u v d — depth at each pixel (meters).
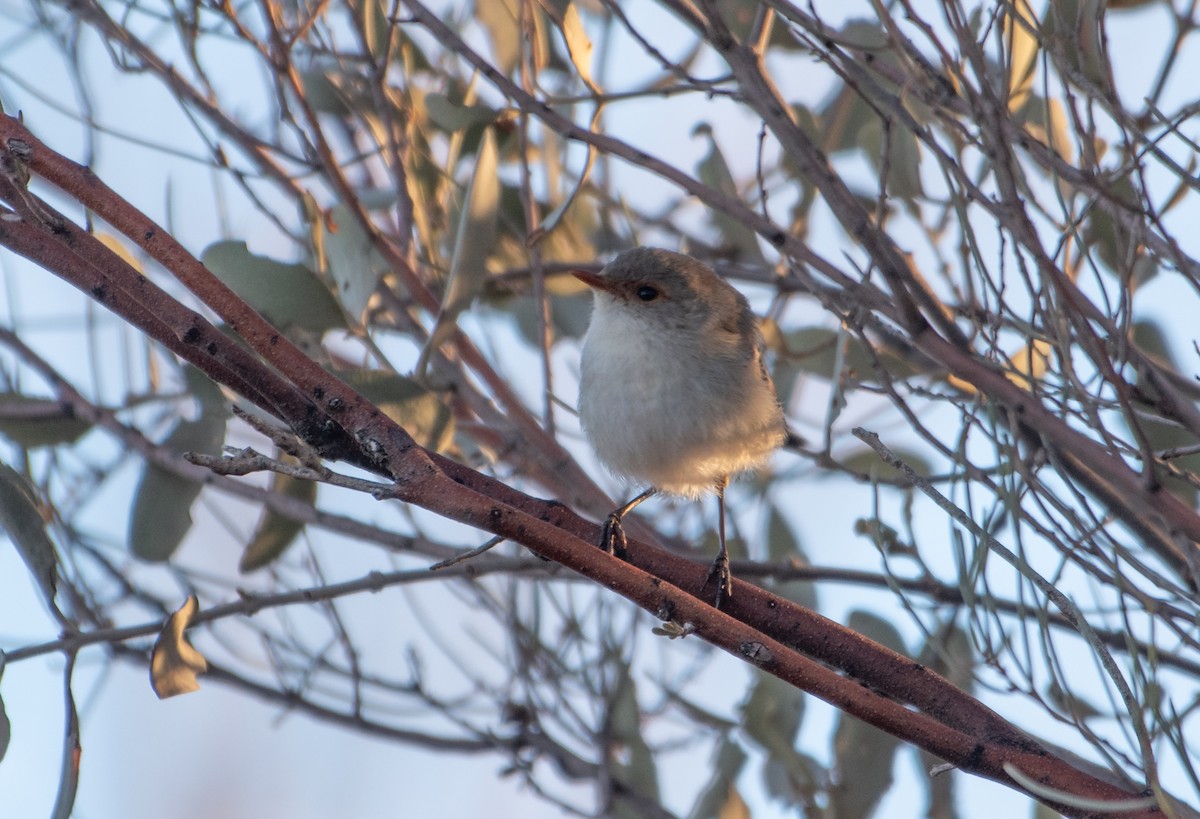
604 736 10.12
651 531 10.75
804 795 9.89
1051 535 6.34
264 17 9.27
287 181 9.76
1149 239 6.76
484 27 11.20
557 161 11.56
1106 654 6.03
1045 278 6.77
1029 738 6.76
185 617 7.89
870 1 7.02
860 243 7.17
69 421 10.20
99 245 6.45
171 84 9.19
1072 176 6.78
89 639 7.77
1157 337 10.25
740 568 9.74
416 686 10.14
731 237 11.25
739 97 7.85
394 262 9.82
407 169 10.53
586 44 9.01
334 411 6.39
